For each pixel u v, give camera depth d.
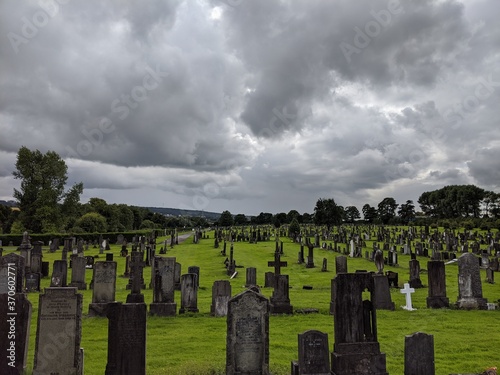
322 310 19.66
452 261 39.09
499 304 20.42
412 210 128.62
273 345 14.11
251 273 25.89
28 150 69.75
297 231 76.88
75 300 11.70
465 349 13.73
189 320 18.03
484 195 120.50
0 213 97.75
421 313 18.97
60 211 73.56
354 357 10.94
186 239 82.25
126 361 10.68
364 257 45.81
